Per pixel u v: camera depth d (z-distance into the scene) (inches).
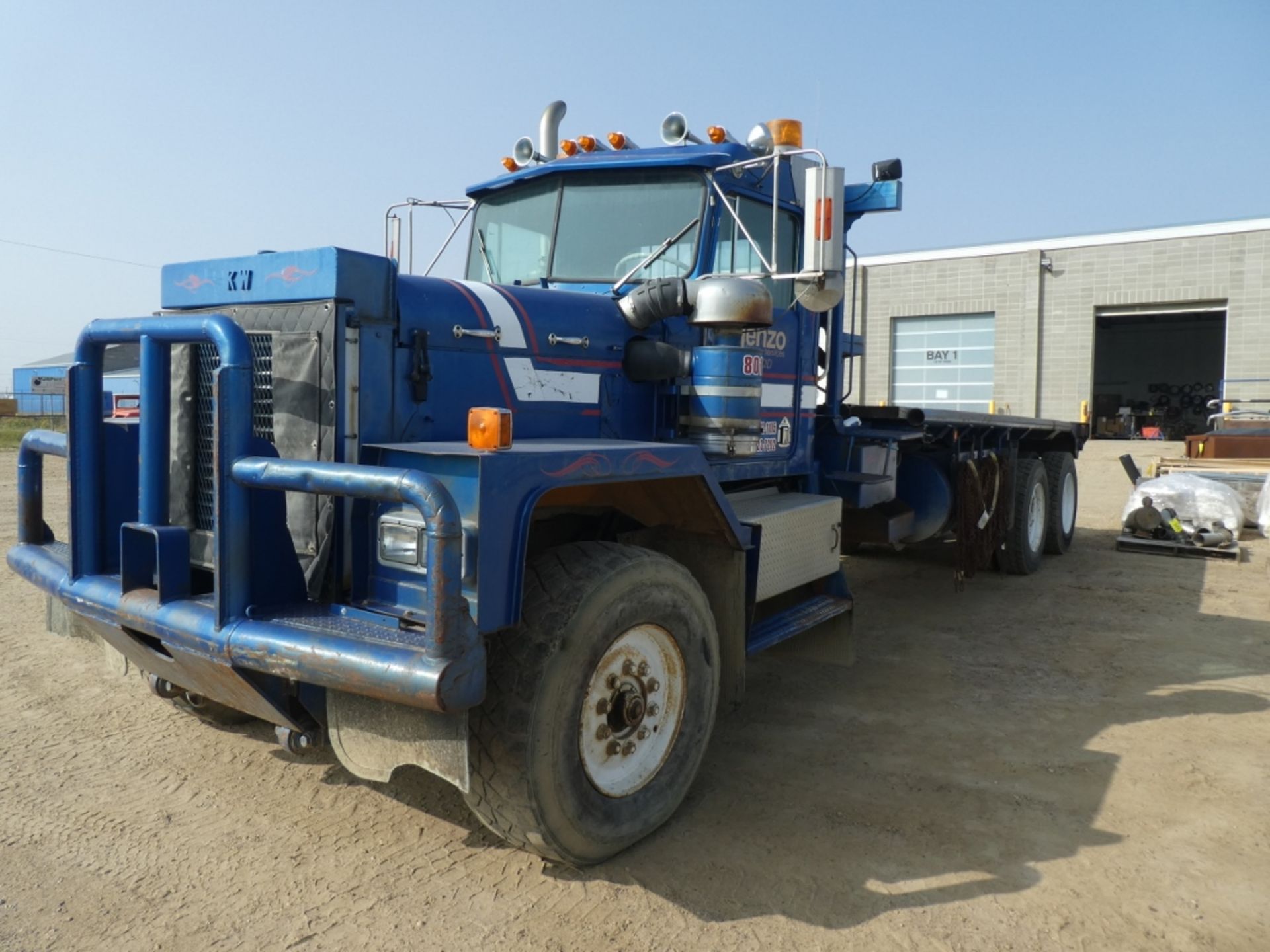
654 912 108.3
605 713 117.3
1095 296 967.6
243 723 165.0
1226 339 915.4
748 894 112.1
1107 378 1435.8
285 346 120.3
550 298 149.1
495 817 110.8
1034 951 101.2
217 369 111.9
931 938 103.4
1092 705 179.8
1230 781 144.4
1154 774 147.1
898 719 172.2
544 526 142.2
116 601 117.7
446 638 92.8
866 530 238.2
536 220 188.2
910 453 273.0
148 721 165.6
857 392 1093.8
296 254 119.7
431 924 105.6
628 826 119.2
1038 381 996.6
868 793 140.3
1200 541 343.3
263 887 113.0
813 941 102.9
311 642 99.2
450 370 130.2
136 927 104.3
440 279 136.6
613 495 131.9
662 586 122.8
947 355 1045.8
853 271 224.5
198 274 130.8
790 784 143.4
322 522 116.3
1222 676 197.5
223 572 105.3
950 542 362.0
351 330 117.3
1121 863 119.7
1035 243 984.3
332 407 116.0
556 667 107.9
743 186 175.6
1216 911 109.0
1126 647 220.1
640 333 161.2
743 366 157.2
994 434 288.8
